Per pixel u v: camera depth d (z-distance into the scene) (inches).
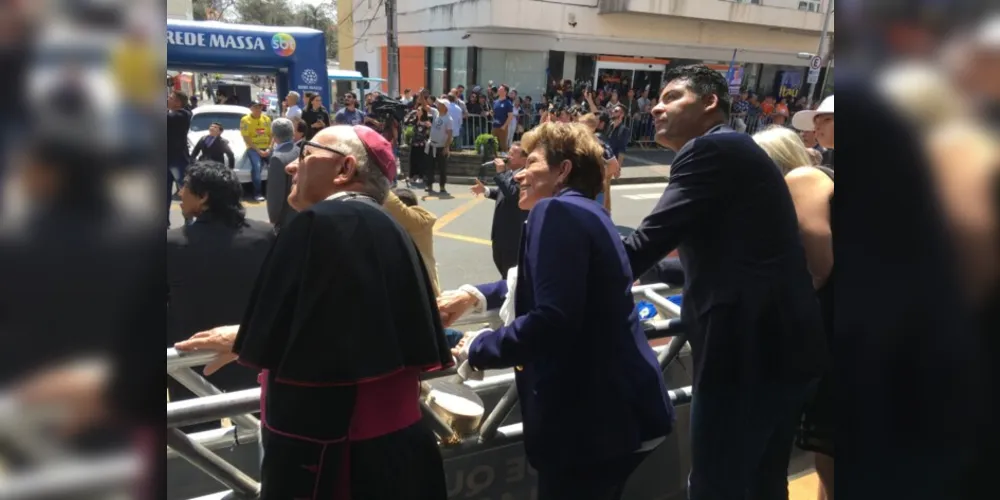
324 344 43.7
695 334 64.4
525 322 52.0
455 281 238.7
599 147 62.7
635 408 56.0
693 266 64.2
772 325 60.4
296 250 44.7
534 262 54.0
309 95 419.8
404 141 472.1
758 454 65.1
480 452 67.3
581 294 52.1
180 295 95.9
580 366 55.6
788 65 892.0
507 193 166.4
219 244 96.9
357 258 44.9
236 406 51.7
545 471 57.4
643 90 802.2
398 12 909.8
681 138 71.8
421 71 866.8
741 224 59.8
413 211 105.4
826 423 70.9
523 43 722.2
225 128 403.2
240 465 64.4
